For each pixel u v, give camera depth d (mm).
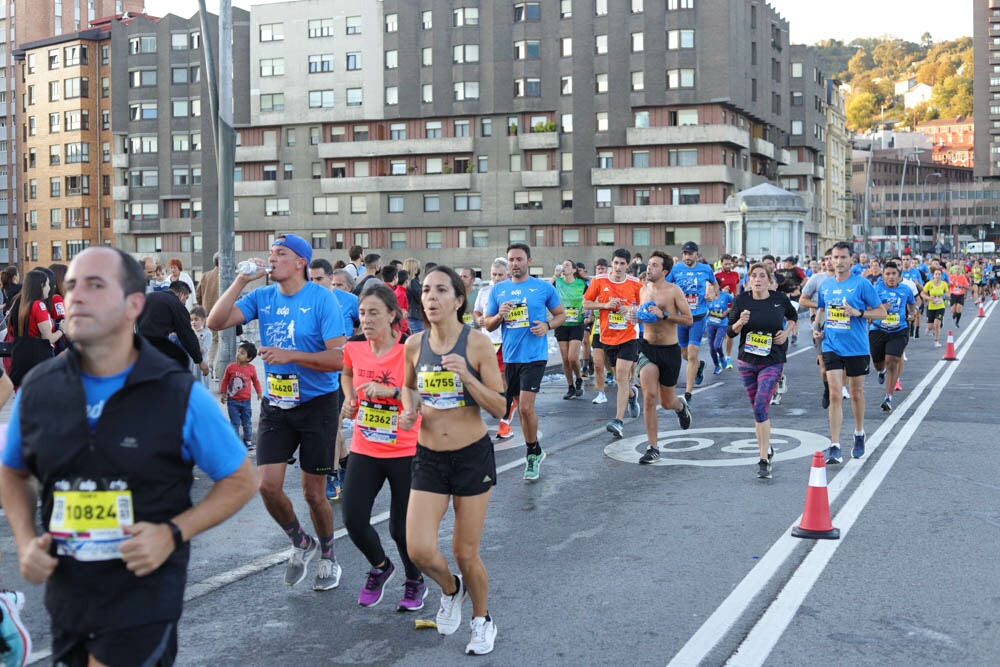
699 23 75312
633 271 20156
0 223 103750
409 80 80312
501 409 5227
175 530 3037
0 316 12641
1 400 6711
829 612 5707
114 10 115000
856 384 10297
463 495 5238
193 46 84875
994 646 5176
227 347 13094
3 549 7398
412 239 81812
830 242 106938
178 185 85562
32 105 95125
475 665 5016
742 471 9898
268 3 83688
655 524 7836
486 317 10305
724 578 6379
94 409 3010
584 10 77250
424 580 6402
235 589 6355
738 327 9523
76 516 2998
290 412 6211
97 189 91250
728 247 53062
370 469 5840
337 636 5477
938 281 25828
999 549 6977
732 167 77750
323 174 83562
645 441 11812
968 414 13398
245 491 3203
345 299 9578
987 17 178875
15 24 105375
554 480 9656
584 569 6652
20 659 4395
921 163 197125
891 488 8938
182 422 3057
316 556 7090
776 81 88062
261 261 6250
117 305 2971
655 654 5105
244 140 85312
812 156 96188
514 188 79250
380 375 5824
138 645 3041
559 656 5109
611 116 77062
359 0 81438
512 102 78688
